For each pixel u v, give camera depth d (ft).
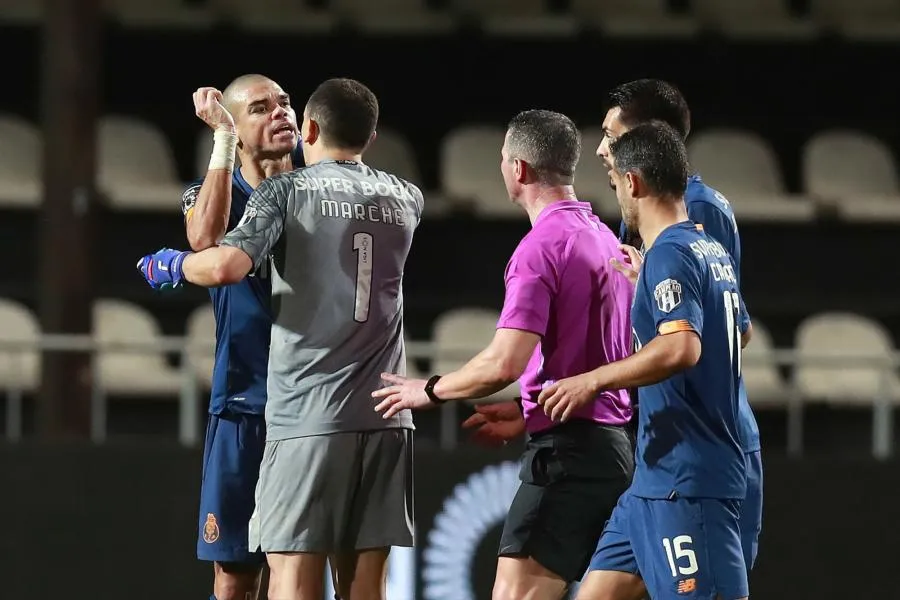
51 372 76.33
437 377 45.85
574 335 47.47
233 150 46.91
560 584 48.26
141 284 100.68
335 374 46.29
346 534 46.91
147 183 107.45
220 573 52.21
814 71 116.67
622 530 45.88
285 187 45.62
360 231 46.37
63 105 82.38
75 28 82.74
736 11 119.44
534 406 48.42
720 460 44.57
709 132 113.19
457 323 94.12
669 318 42.83
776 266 104.32
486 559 70.23
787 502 71.46
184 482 70.38
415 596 69.92
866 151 112.47
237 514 50.93
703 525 44.24
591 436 47.98
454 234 103.14
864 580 71.20
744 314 47.93
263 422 50.83
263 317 50.31
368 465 46.78
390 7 117.19
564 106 115.65
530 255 46.83
